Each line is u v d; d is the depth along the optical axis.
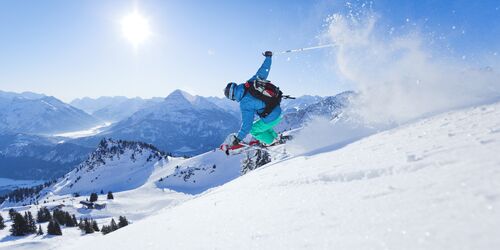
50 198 187.50
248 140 7.68
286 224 2.29
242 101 6.80
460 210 1.47
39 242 58.50
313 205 2.51
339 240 1.71
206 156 169.62
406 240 1.42
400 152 3.15
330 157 4.55
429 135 3.51
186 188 142.75
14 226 65.69
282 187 3.65
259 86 6.67
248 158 33.28
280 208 2.79
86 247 5.04
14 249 54.75
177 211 5.33
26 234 66.25
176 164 189.25
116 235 5.14
